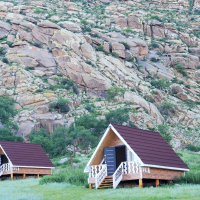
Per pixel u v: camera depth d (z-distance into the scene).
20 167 69.31
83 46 184.00
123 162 47.81
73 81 168.38
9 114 138.00
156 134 54.03
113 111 140.75
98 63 182.62
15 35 194.38
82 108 153.00
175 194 39.84
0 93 152.12
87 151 111.25
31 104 149.12
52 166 73.44
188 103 177.12
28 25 192.50
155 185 49.97
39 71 166.50
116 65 186.00
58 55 177.25
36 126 135.00
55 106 147.25
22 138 118.38
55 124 138.00
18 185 56.81
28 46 176.12
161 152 50.66
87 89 166.50
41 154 74.62
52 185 53.94
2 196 43.41
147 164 45.78
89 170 50.47
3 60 167.38
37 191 48.22
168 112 163.62
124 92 162.00
